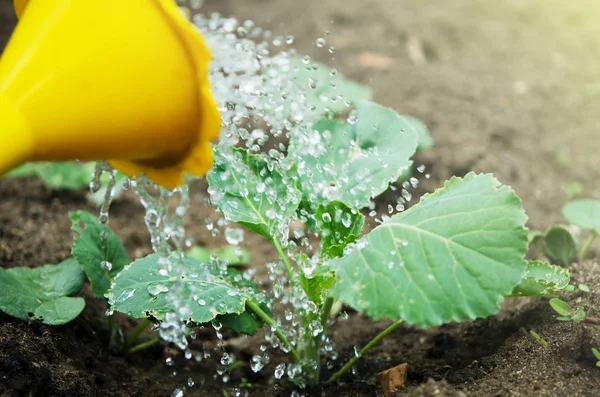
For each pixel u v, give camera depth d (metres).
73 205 1.17
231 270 0.94
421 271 0.84
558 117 1.40
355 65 1.50
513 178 1.22
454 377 0.90
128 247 1.11
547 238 0.99
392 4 1.78
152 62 0.79
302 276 0.90
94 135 0.79
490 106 1.41
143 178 0.89
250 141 0.95
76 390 0.89
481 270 0.84
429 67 1.54
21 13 0.83
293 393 0.93
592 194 1.21
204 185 1.22
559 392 0.87
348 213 0.90
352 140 0.97
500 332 0.95
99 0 0.78
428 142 1.18
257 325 0.91
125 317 1.00
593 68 1.59
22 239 1.09
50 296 0.93
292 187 0.93
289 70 1.24
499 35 1.70
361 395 0.92
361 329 1.01
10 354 0.87
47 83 0.78
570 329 0.91
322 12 1.68
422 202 0.89
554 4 1.85
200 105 0.80
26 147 0.77
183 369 0.97
